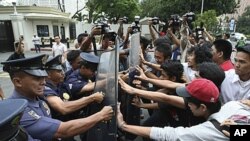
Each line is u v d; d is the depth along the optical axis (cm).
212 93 165
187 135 166
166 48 333
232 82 239
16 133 105
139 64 338
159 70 336
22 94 171
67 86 267
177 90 184
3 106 109
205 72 216
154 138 180
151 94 230
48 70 230
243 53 219
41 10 2233
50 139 166
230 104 169
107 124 182
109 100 192
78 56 297
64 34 2595
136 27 396
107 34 336
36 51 1914
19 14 1952
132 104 263
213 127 158
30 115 164
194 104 171
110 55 198
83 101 210
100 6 2789
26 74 164
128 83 279
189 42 448
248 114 159
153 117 268
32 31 2155
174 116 248
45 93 212
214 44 284
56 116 228
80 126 168
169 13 2711
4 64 166
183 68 289
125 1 2739
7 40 1933
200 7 2583
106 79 205
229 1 2617
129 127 191
